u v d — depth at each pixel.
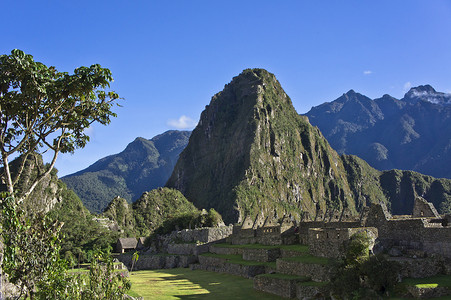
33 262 23.78
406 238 42.69
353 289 35.72
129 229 182.38
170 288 55.97
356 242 38.12
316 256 48.38
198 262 88.06
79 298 23.58
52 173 161.25
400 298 34.06
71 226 131.50
